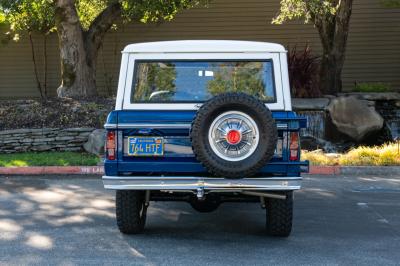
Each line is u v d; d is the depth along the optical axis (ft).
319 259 17.47
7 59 67.31
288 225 19.31
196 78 19.54
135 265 16.78
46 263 16.99
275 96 19.20
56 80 67.26
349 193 29.01
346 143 46.21
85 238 19.90
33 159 36.63
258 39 64.13
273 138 16.80
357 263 17.10
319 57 58.44
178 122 17.78
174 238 19.98
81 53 48.47
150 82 19.44
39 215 23.58
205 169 17.69
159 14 51.01
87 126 41.09
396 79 63.46
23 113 42.50
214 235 20.48
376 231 21.20
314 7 41.68
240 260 17.31
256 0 63.87
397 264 17.03
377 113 47.03
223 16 64.44
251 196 19.58
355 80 63.77
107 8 52.01
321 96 51.80
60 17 47.57
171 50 19.43
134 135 17.90
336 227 21.81
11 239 19.80
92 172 34.50
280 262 17.13
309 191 29.55
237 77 19.53
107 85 66.13
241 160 16.84
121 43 65.72
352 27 63.36
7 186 30.58
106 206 25.36
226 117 16.88
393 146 39.32
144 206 20.80
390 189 30.07
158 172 18.01
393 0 59.41
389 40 63.26
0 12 58.13
